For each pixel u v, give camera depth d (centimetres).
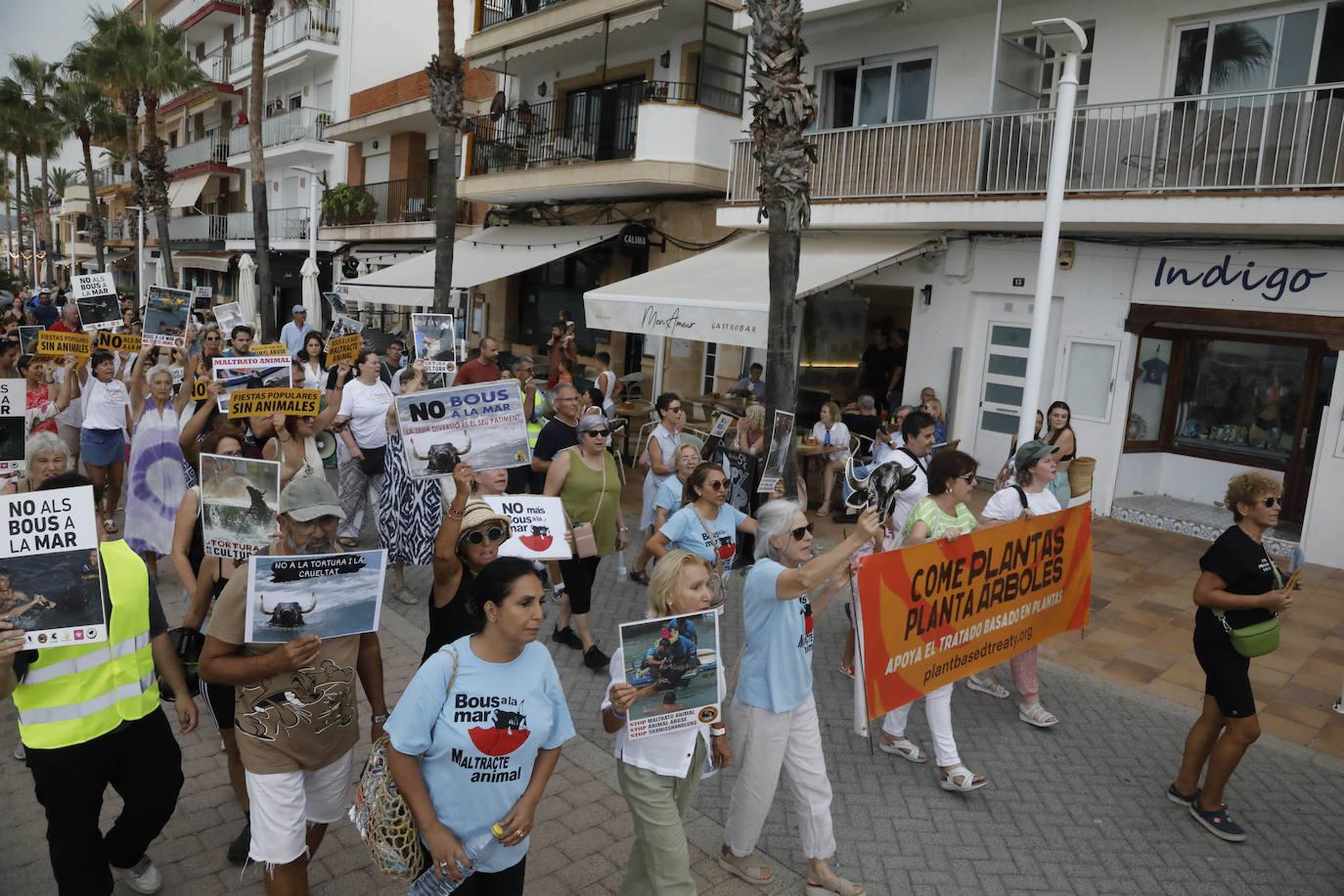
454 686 292
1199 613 492
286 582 325
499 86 2292
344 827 459
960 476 512
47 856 420
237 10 3916
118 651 346
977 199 1194
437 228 1455
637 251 1853
